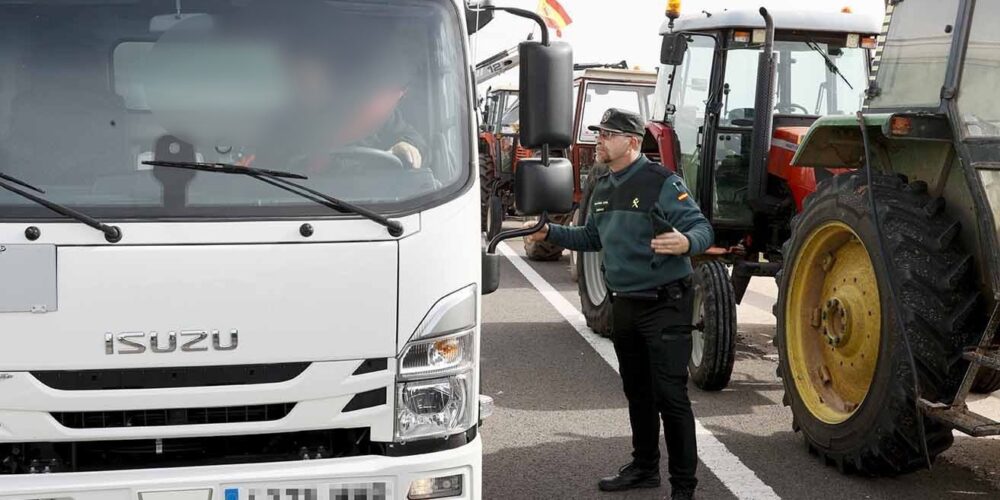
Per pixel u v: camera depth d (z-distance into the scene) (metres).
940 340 5.02
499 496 5.34
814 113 8.49
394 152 3.83
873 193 5.45
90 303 3.46
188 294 3.50
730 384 7.65
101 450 3.63
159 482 3.46
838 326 5.83
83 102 3.70
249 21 3.86
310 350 3.56
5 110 3.66
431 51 3.97
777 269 7.95
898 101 5.61
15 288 3.44
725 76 8.50
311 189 3.70
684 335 5.15
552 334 9.52
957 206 5.30
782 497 5.32
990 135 5.01
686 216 5.10
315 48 3.88
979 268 5.13
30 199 3.48
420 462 3.62
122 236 3.48
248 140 3.76
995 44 5.07
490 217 4.44
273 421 3.58
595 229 5.54
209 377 3.53
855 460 5.45
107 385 3.49
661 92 9.75
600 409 6.95
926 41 5.40
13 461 3.56
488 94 21.08
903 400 5.07
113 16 3.77
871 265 5.53
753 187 7.70
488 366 8.22
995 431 4.64
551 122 4.07
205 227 3.52
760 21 8.28
